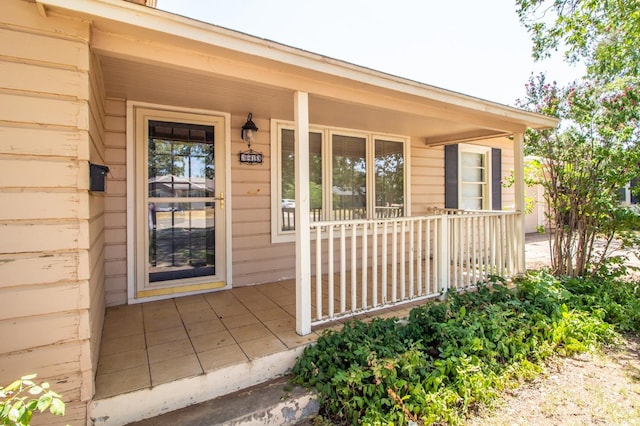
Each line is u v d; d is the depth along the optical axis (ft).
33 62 5.67
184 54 7.32
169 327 9.60
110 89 10.35
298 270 9.02
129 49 6.76
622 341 10.66
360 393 7.37
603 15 19.24
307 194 9.06
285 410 7.08
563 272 16.17
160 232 12.31
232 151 13.48
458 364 8.24
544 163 16.48
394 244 11.05
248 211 13.96
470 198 22.45
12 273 5.58
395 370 7.56
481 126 13.76
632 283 15.10
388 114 13.58
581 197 15.67
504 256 14.53
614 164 14.98
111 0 5.86
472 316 10.11
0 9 5.48
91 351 6.26
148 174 12.02
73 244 5.95
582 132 15.26
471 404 7.63
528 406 7.63
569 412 7.39
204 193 13.02
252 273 14.11
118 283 11.52
